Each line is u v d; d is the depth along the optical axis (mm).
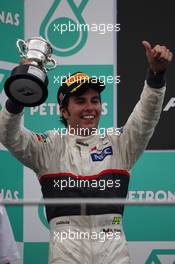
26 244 10516
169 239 10461
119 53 10836
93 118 8102
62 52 10844
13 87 7723
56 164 7945
